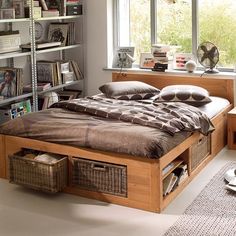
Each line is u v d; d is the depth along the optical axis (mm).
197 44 5145
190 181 3666
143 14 5367
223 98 4766
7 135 3703
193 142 3672
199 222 2975
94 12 5371
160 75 5051
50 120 3619
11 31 4492
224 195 3391
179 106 3898
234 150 4480
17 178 3490
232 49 4992
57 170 3320
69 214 3127
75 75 5414
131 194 3227
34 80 4703
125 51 5395
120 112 3633
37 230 2893
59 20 5520
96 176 3342
